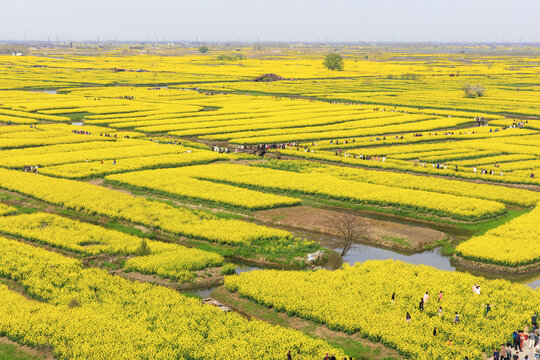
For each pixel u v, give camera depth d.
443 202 84.06
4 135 137.50
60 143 132.00
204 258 63.25
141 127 154.75
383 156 120.00
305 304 51.59
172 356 43.81
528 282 60.56
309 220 78.06
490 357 44.41
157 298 53.25
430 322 48.50
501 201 87.50
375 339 46.62
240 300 54.59
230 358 43.50
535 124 160.00
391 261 63.06
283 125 157.38
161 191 91.06
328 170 106.38
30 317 49.38
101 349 44.53
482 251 65.62
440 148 127.06
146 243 64.69
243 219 79.94
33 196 87.69
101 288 55.56
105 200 84.50
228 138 140.38
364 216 82.12
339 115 177.12
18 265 60.66
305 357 43.28
